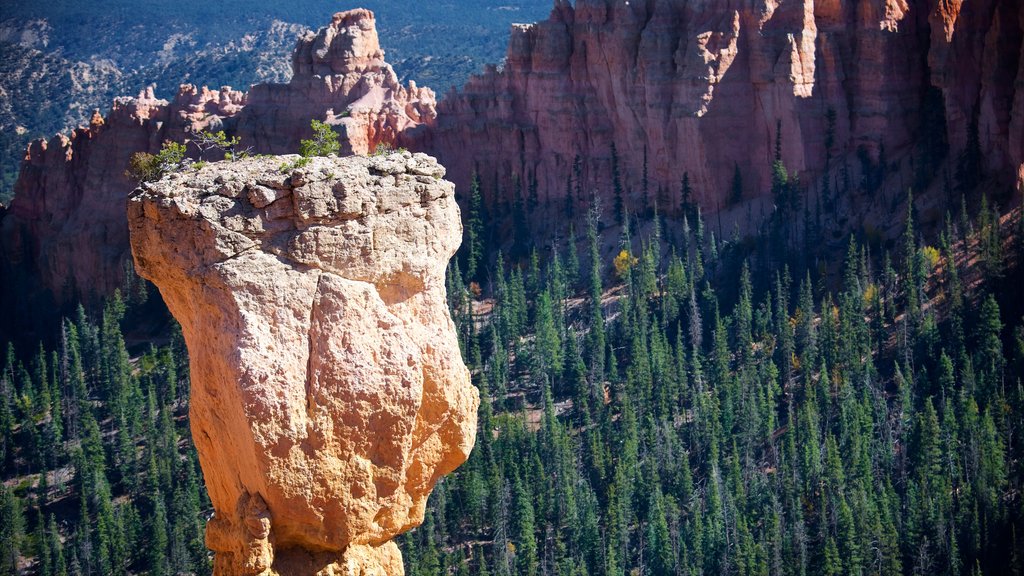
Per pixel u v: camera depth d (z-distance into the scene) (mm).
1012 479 155625
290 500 48250
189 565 174875
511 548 159875
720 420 175750
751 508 159250
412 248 50312
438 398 50719
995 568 144250
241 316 48000
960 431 161250
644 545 158500
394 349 49375
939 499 150000
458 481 167875
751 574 146250
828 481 157500
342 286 49031
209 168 49562
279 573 49625
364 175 49375
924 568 145375
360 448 49000
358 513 49375
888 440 164625
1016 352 173250
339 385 48469
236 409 48125
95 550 178000
